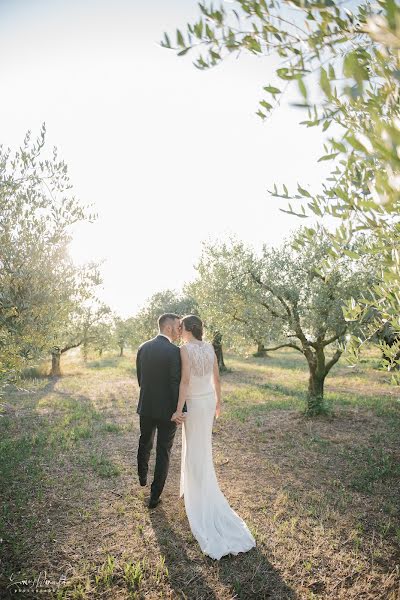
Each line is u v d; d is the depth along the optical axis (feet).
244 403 34.65
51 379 55.21
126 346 111.55
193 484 12.75
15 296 13.16
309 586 10.03
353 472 17.58
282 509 13.94
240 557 11.25
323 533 12.40
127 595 9.69
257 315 27.48
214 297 29.09
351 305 7.36
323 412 27.53
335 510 13.98
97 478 16.90
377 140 2.46
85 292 15.94
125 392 42.09
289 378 55.72
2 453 19.69
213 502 12.73
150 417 14.34
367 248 5.74
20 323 13.04
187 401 13.01
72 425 26.50
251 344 28.99
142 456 15.38
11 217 13.76
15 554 11.10
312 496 15.06
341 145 2.91
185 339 13.76
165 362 14.08
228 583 10.16
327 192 5.46
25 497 14.78
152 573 10.55
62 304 14.80
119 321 109.50
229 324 28.96
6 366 12.84
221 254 30.22
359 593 9.75
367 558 11.14
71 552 11.40
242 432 24.40
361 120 3.88
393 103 3.18
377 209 4.07
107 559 11.13
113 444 22.08
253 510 14.11
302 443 21.90
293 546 11.71
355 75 2.46
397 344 7.56
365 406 31.30
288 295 26.63
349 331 24.02
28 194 14.43
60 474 17.25
